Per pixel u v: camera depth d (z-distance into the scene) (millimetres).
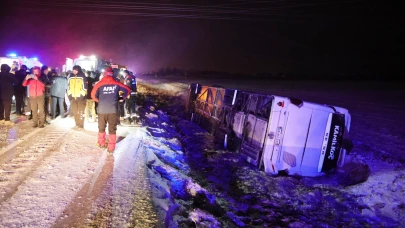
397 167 7965
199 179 7023
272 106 7777
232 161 8703
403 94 25594
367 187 7000
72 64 16203
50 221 3986
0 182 5086
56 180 5266
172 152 8242
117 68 13336
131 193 4914
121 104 10758
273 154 7812
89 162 6234
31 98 8922
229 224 5168
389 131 12508
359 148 10008
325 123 7992
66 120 10531
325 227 5578
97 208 4379
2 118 9742
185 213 4867
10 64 14180
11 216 4051
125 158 6562
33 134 8305
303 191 7004
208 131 12078
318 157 8031
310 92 26766
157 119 12984
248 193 6805
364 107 18812
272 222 5609
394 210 6113
